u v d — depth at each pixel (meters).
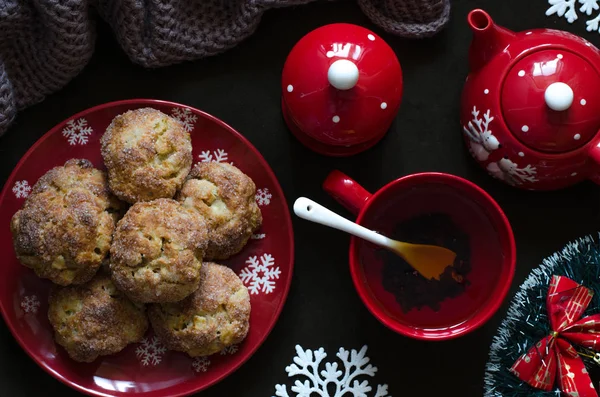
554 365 0.64
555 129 0.64
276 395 0.71
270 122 0.72
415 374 0.72
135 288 0.64
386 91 0.65
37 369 0.71
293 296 0.72
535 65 0.64
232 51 0.72
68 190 0.66
